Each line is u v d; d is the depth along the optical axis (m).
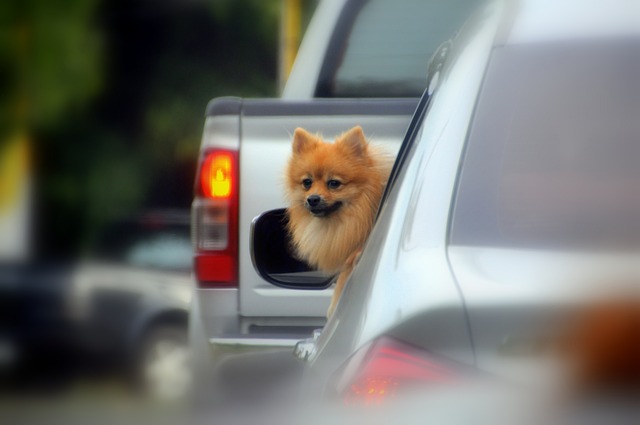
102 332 19.81
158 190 40.56
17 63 37.78
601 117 4.98
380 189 10.70
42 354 20.20
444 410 4.12
